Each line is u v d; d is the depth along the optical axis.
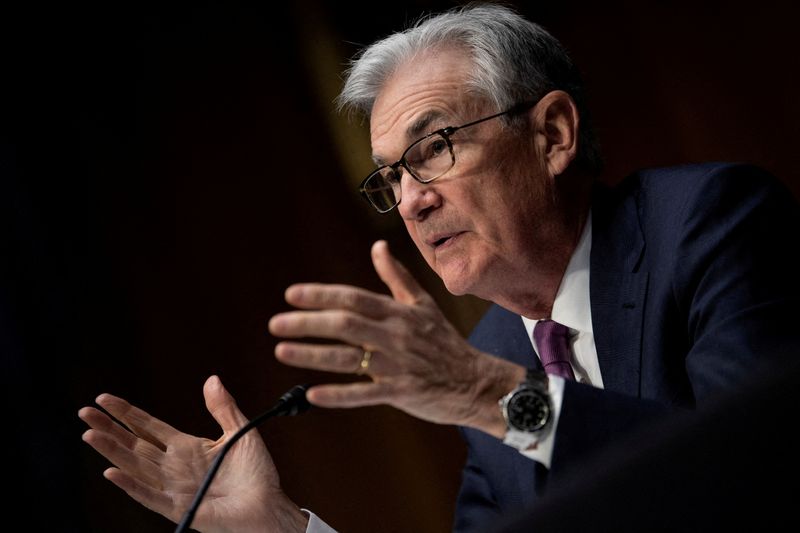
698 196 4.40
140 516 9.80
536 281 4.78
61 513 9.52
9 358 9.77
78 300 10.44
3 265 10.02
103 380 10.35
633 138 11.51
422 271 11.63
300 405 3.48
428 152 4.66
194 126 11.62
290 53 11.93
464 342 3.35
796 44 10.73
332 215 11.76
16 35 10.73
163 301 11.01
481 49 4.73
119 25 11.38
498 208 4.61
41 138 10.65
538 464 3.87
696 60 11.23
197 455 4.48
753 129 10.95
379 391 3.05
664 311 4.29
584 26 11.64
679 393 4.21
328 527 4.53
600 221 4.78
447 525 11.16
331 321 2.91
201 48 11.80
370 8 11.55
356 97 4.97
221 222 11.53
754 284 4.06
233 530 4.34
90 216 10.77
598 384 4.73
